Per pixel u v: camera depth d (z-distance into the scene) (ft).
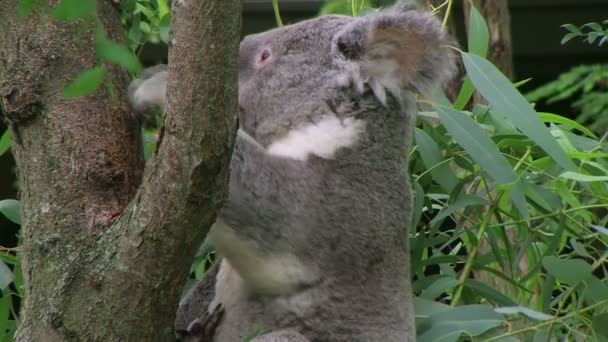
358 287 19.54
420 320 21.88
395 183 20.45
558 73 53.21
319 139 20.22
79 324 15.60
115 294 15.38
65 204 16.65
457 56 22.36
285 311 19.38
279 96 21.36
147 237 14.93
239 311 19.76
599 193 25.08
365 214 19.81
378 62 20.57
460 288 23.44
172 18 14.21
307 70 21.33
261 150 19.11
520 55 52.95
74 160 16.87
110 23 17.69
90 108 17.12
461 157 24.13
